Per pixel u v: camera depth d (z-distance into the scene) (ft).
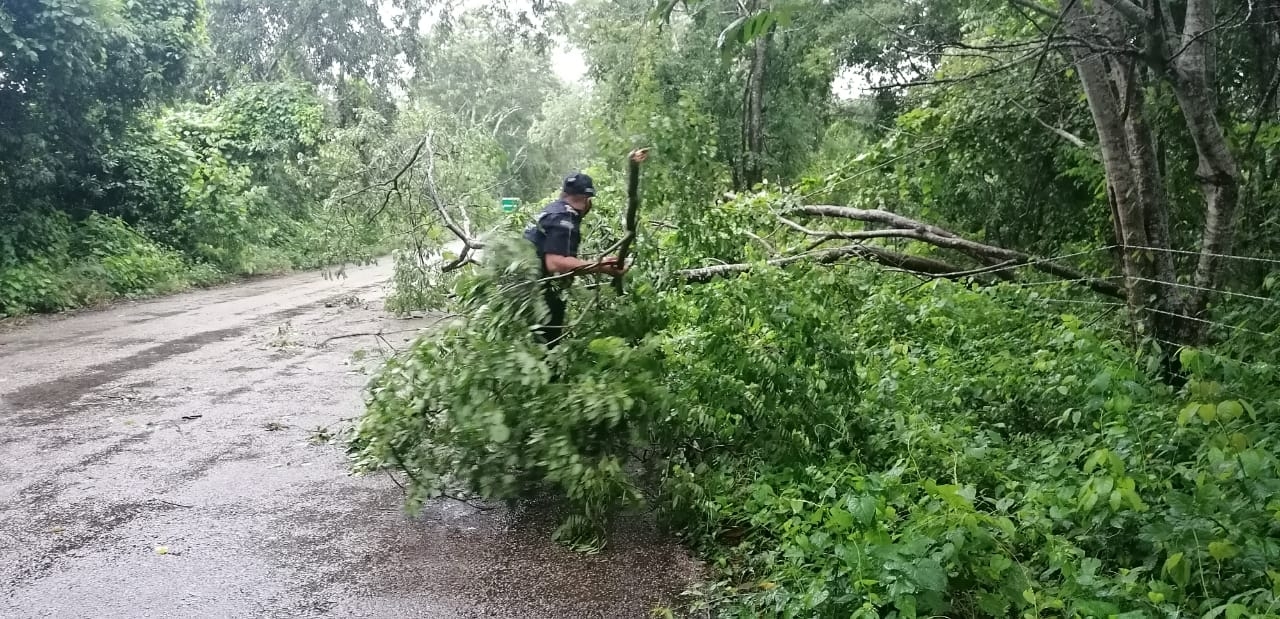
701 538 13.08
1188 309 17.16
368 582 12.03
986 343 19.72
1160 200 17.44
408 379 14.03
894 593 9.03
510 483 13.26
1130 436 12.56
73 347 30.76
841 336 15.08
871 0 40.42
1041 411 15.52
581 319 14.87
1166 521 10.22
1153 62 15.24
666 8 11.80
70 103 47.52
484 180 36.63
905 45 25.96
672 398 13.52
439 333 14.57
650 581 12.01
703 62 46.44
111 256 48.03
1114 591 9.23
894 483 11.79
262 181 71.61
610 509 13.69
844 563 9.95
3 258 41.39
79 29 43.14
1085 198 28.30
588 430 13.28
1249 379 13.94
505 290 14.30
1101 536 10.67
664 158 16.29
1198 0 15.46
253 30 81.00
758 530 12.96
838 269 20.17
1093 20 18.03
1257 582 9.33
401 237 35.50
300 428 19.74
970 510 9.95
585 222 18.21
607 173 19.89
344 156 35.17
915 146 30.30
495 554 12.93
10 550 13.01
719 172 18.61
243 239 62.03
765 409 13.99
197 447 18.24
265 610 11.25
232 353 29.40
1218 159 16.02
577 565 12.53
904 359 18.42
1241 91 21.33
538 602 11.46
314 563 12.63
